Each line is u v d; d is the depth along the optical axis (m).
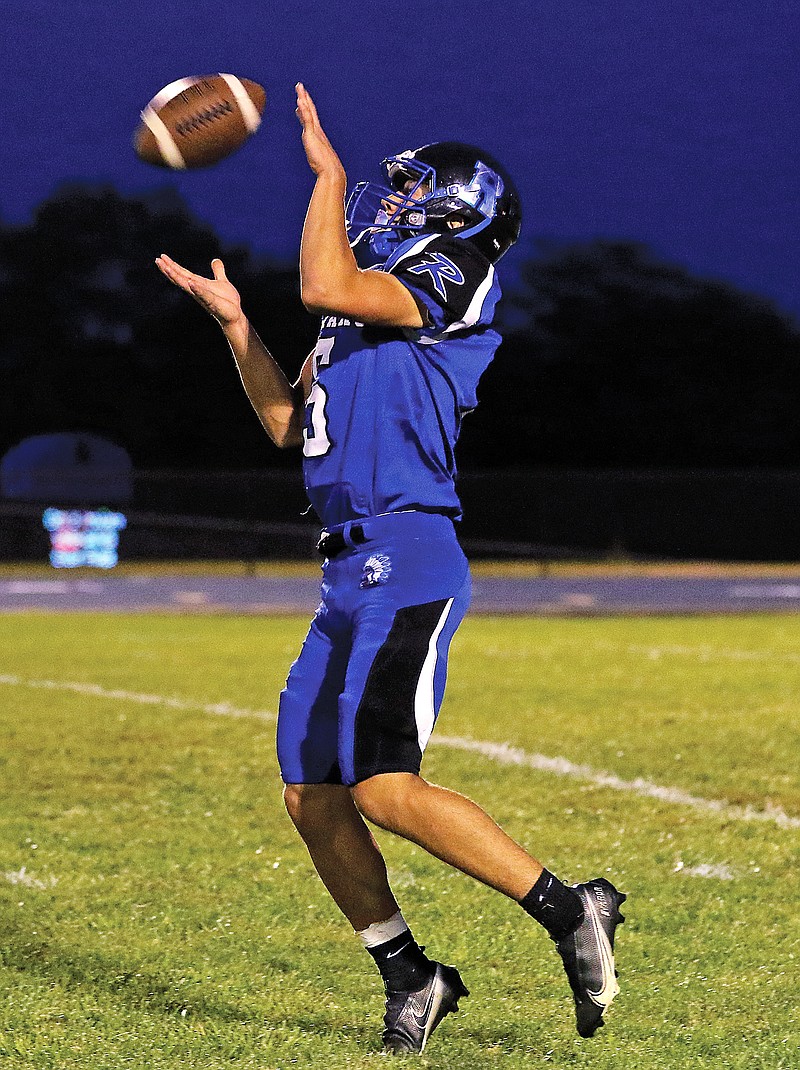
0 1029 8.53
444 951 10.17
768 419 100.38
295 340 100.69
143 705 22.30
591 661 28.72
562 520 75.81
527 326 102.25
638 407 99.94
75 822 14.33
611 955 7.86
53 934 10.52
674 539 76.31
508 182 8.68
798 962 9.98
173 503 73.19
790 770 17.14
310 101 7.74
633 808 14.98
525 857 7.77
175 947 10.21
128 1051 8.17
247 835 13.77
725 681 25.38
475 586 55.75
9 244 101.38
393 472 8.03
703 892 11.82
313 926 10.77
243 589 52.38
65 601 46.44
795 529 75.88
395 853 13.02
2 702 22.55
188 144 9.03
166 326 101.19
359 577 8.04
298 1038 8.39
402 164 8.59
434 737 19.25
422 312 7.85
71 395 99.56
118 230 102.19
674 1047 8.32
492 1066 8.02
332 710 8.32
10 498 70.50
